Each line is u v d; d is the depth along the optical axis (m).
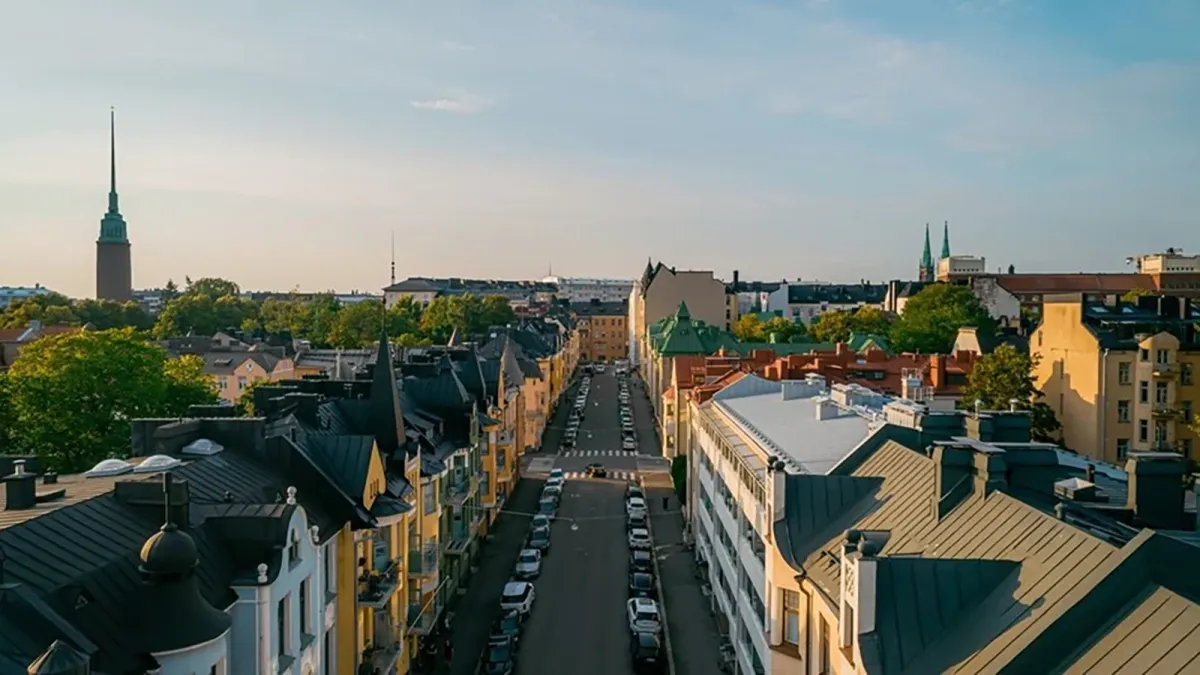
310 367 136.88
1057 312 78.50
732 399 60.84
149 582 22.83
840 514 30.97
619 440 122.50
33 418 59.62
